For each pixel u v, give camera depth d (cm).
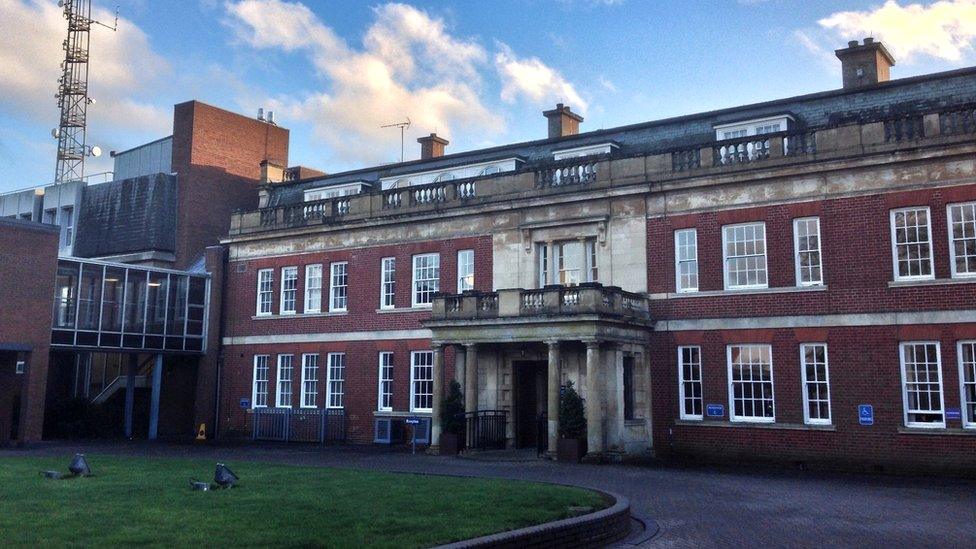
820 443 2561
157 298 3962
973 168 2416
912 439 2419
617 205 3003
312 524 1198
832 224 2620
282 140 5141
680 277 2877
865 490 1975
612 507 1369
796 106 2953
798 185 2689
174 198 4569
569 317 2622
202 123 4644
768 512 1598
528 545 1124
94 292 3722
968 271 2408
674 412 2820
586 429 2644
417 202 3516
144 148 5006
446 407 2900
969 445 2331
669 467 2508
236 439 3838
